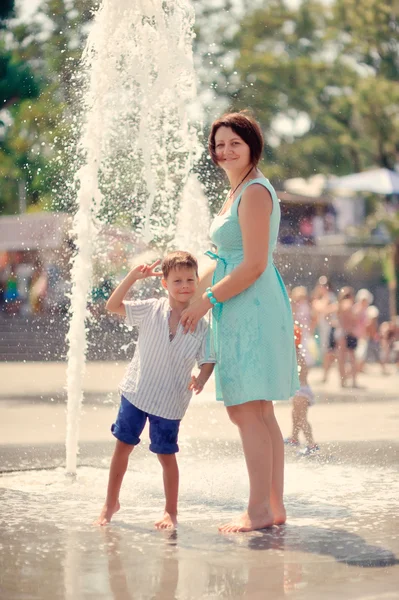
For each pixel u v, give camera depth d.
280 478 5.52
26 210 36.47
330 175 37.31
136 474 7.34
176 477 5.34
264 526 5.23
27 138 26.58
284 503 6.13
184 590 3.90
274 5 36.12
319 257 36.72
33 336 30.03
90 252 7.95
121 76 8.39
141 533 5.07
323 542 4.86
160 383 5.36
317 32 37.09
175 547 4.71
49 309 32.28
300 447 9.23
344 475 7.41
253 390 5.31
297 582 4.03
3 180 36.69
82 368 7.48
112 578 4.09
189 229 9.66
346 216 41.00
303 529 5.22
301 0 36.47
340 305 20.22
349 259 37.69
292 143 37.44
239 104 33.12
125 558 4.46
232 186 5.79
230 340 5.42
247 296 5.42
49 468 7.51
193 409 12.98
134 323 5.53
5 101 26.05
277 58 35.12
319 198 36.69
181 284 5.41
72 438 7.36
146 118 8.73
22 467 7.62
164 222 9.75
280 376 5.42
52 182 10.87
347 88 36.59
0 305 34.72
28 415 12.23
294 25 36.75
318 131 38.53
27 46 25.22
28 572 4.19
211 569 4.25
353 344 19.70
